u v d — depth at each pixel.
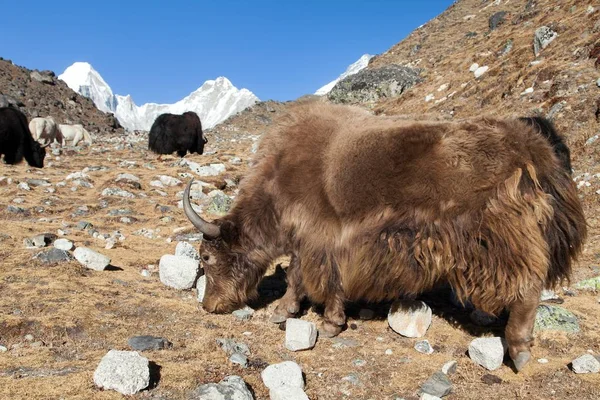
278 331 4.49
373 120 4.48
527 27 17.83
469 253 3.81
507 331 3.78
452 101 15.58
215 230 4.52
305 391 3.47
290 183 4.49
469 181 3.80
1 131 14.12
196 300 5.04
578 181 8.30
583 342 4.15
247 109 35.47
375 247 4.09
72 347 3.85
